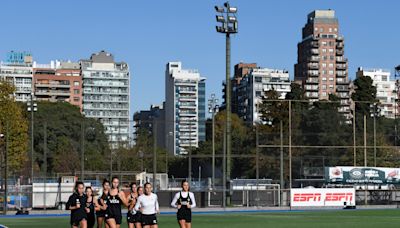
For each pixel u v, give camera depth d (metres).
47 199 66.69
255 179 80.81
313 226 41.38
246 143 90.38
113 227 26.64
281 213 59.97
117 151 87.19
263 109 107.00
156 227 25.84
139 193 27.53
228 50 68.19
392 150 82.56
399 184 77.81
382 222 45.25
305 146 76.88
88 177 83.94
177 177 103.19
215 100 109.44
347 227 40.53
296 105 105.62
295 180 77.19
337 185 76.94
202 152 116.25
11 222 46.06
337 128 88.12
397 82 173.25
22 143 89.00
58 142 119.69
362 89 137.50
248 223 44.50
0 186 73.19
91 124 93.62
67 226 41.28
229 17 67.12
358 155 82.44
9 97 90.44
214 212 62.31
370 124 90.31
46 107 140.88
